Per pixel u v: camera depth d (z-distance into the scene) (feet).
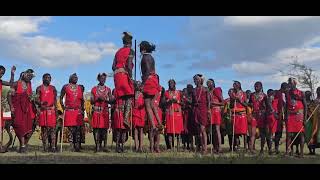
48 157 27.43
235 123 42.78
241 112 42.78
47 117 39.17
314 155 38.42
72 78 40.24
